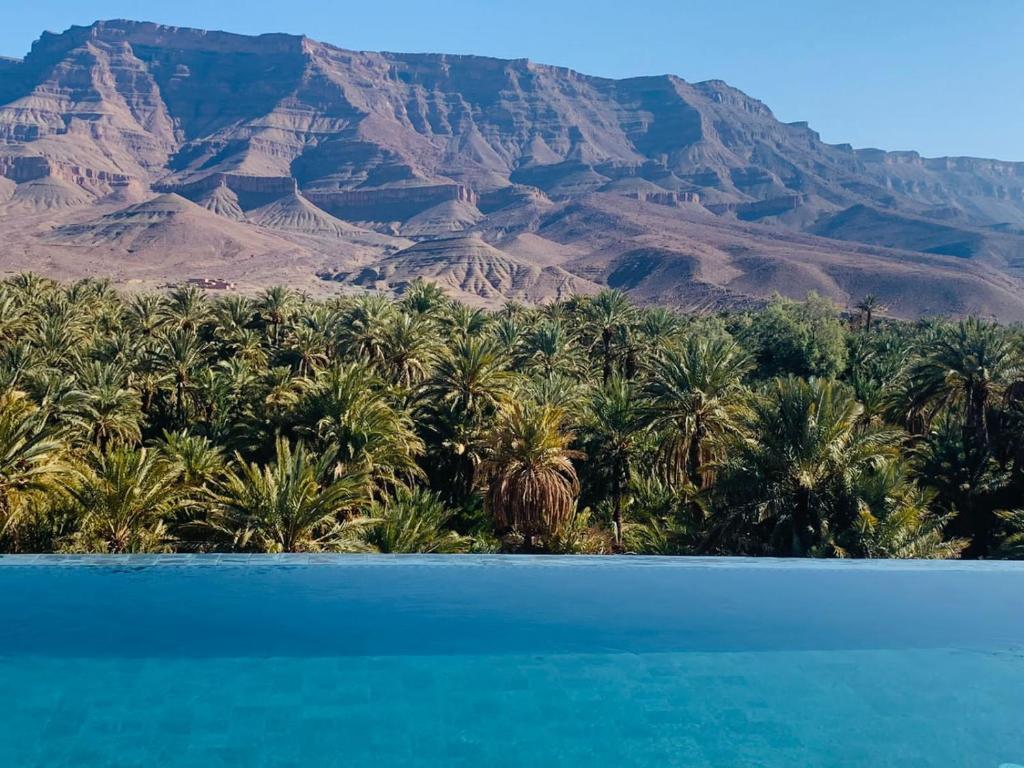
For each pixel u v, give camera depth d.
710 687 9.11
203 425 39.34
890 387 46.94
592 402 34.34
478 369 38.22
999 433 35.66
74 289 71.06
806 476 20.44
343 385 29.59
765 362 69.44
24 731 7.96
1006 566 12.37
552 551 27.44
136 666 9.02
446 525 35.03
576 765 7.81
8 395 25.41
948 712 8.82
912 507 20.22
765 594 11.11
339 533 21.34
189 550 21.06
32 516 20.81
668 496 29.67
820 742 8.27
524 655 9.55
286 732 8.07
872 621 10.50
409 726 8.16
